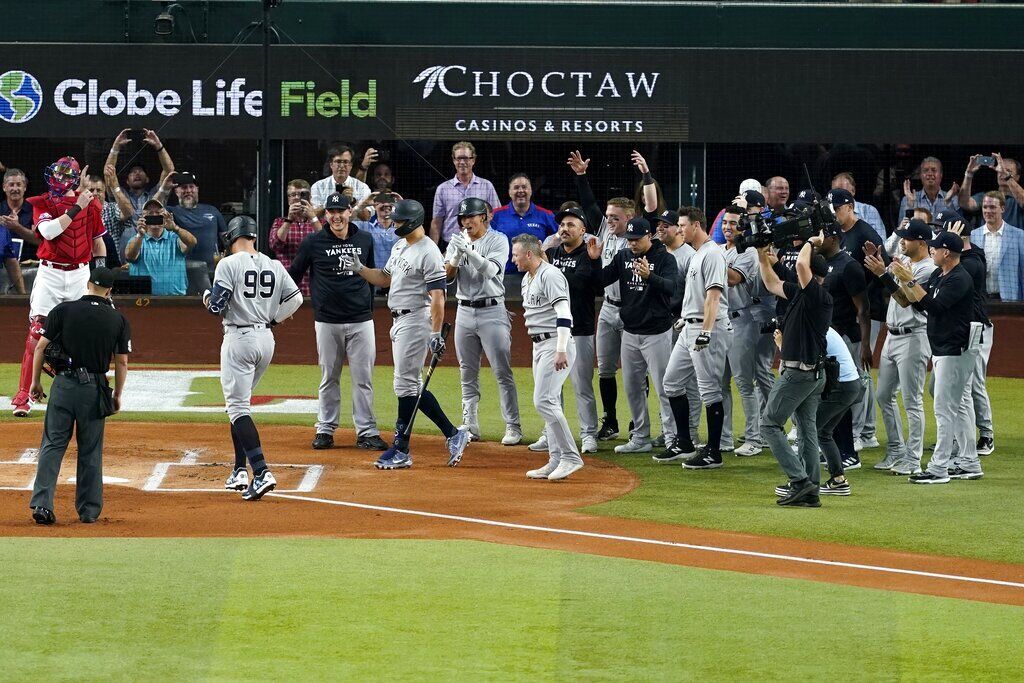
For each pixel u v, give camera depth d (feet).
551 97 250.16
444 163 253.03
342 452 147.13
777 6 250.57
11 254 236.84
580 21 250.98
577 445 155.12
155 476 131.54
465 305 151.74
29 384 152.66
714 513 117.29
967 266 131.44
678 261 147.64
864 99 250.57
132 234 240.94
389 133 249.96
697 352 138.00
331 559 98.17
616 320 154.81
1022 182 255.70
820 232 120.78
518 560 98.94
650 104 250.37
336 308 146.51
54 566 94.53
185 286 244.42
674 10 250.57
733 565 98.73
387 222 164.76
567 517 115.03
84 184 233.14
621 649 78.38
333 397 149.18
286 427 164.86
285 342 238.68
